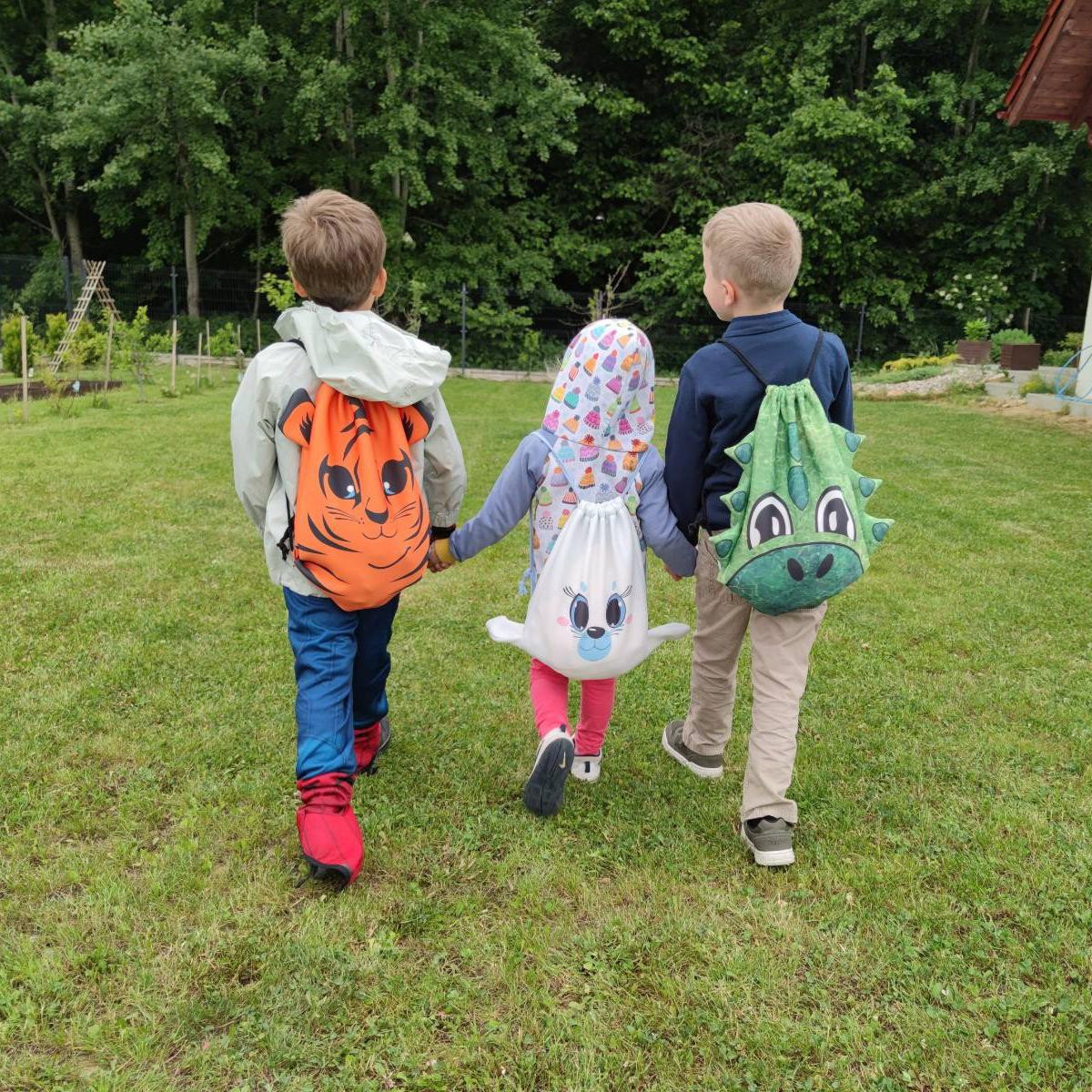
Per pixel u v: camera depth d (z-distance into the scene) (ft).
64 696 10.43
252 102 78.38
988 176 71.67
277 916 6.89
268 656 11.86
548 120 74.79
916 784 9.16
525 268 79.82
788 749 7.70
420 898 7.14
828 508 7.06
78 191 84.64
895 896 7.30
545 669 8.62
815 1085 5.53
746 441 7.12
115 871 7.30
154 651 11.93
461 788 8.87
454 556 8.37
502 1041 5.78
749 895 7.30
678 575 8.51
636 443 7.82
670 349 80.23
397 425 7.29
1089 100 34.78
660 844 8.04
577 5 81.41
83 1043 5.65
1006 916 7.07
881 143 72.43
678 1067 5.65
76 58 72.13
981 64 78.54
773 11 83.30
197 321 78.02
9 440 27.94
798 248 7.39
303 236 7.02
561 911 7.08
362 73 73.56
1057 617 14.17
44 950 6.42
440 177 80.59
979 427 36.32
